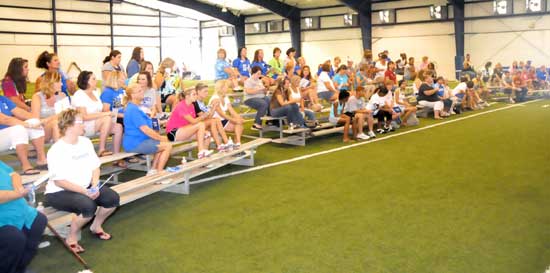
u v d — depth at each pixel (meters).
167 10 33.31
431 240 4.04
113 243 4.13
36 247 3.40
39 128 5.00
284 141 8.26
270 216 4.72
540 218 4.52
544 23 21.23
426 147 8.11
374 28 26.30
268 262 3.69
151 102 7.06
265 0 27.38
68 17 29.66
